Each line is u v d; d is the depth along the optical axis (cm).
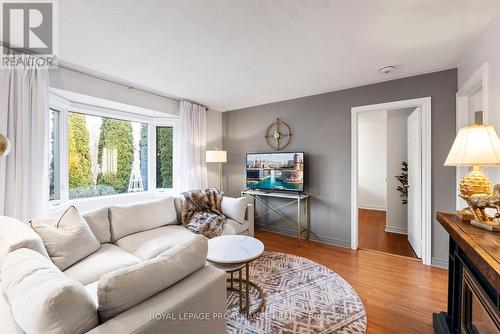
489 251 98
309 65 249
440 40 199
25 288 89
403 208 395
